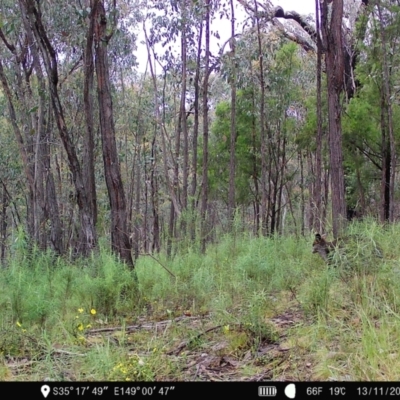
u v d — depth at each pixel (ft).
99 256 25.71
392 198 49.26
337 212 30.86
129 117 74.49
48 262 24.30
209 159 71.05
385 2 49.11
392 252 21.49
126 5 53.67
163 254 33.27
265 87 61.00
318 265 23.76
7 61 55.01
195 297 21.86
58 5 42.63
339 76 31.48
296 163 89.76
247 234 32.73
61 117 28.48
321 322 15.06
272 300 19.49
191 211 31.76
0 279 21.12
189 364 14.33
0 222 77.30
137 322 19.90
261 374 13.12
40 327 18.02
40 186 47.39
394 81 50.31
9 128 58.59
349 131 51.47
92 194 40.57
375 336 12.48
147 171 77.41
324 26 31.89
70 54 57.47
